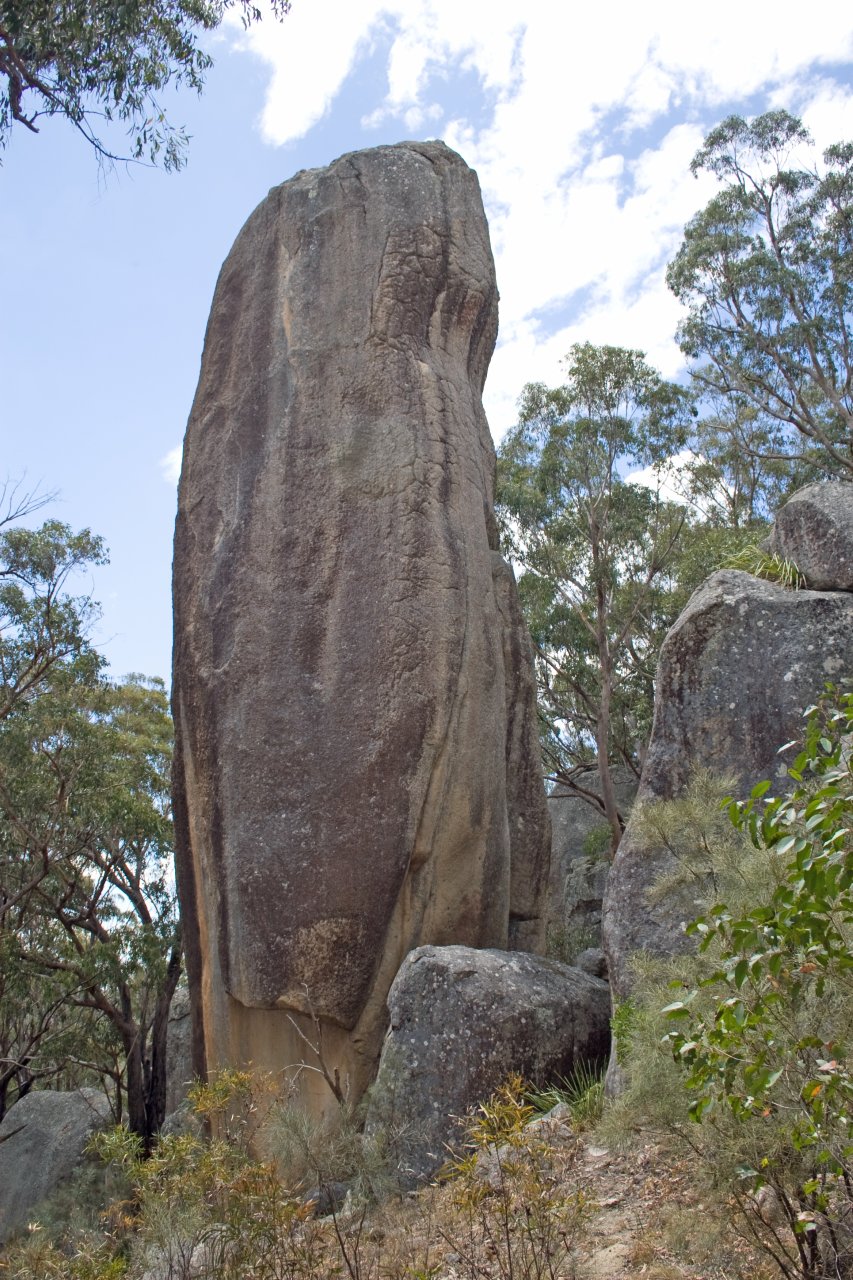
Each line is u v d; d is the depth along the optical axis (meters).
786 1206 4.68
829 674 8.19
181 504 10.83
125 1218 6.28
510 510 26.39
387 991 9.16
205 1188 5.69
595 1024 8.67
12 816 19.50
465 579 10.10
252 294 11.25
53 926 21.48
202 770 9.95
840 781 4.70
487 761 9.89
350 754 9.51
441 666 9.70
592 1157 6.76
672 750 8.40
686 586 24.09
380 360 10.60
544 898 11.54
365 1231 6.52
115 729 23.45
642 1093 5.22
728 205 26.16
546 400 27.20
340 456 10.36
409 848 9.30
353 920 9.13
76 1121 17.80
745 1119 4.64
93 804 19.88
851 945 4.69
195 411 11.12
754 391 27.17
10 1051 21.86
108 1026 21.75
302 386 10.68
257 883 9.33
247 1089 7.11
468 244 11.26
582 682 26.38
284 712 9.73
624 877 8.00
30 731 19.91
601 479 26.81
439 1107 8.03
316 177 11.48
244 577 10.25
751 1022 4.46
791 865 4.39
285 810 9.47
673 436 27.03
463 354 11.09
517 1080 6.01
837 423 26.75
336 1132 7.93
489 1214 6.01
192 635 10.30
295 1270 5.62
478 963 8.62
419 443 10.31
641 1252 5.53
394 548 9.99
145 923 20.42
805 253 26.20
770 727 8.19
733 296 26.09
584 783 26.64
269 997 9.10
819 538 8.84
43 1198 15.95
